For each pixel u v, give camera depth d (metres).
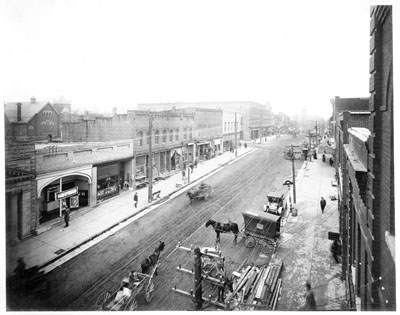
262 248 15.67
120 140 27.47
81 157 20.81
